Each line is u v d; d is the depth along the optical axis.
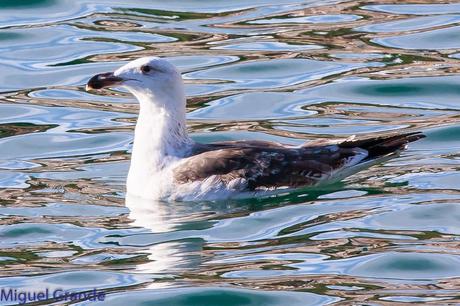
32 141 19.61
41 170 18.41
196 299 14.02
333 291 14.15
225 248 15.37
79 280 14.58
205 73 22.11
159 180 16.84
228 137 19.39
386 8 24.73
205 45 23.28
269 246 15.38
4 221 16.38
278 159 16.88
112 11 25.19
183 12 25.08
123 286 14.37
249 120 20.16
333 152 17.08
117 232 15.94
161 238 15.72
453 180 17.27
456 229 15.71
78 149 19.30
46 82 22.09
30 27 24.42
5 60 23.00
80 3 25.64
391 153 17.27
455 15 24.14
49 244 15.65
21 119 20.56
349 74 21.83
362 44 23.02
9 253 15.39
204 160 16.78
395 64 22.09
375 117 20.09
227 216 16.36
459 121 19.66
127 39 23.67
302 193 16.91
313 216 16.22
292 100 20.91
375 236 15.57
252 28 24.03
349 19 24.25
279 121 20.08
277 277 14.48
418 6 24.78
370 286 14.24
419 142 18.92
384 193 16.86
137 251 15.34
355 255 15.04
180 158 16.92
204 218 16.31
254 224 16.08
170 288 14.27
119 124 20.30
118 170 18.36
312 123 19.95
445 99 20.73
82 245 15.59
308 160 16.97
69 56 23.05
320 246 15.30
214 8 25.27
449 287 14.18
